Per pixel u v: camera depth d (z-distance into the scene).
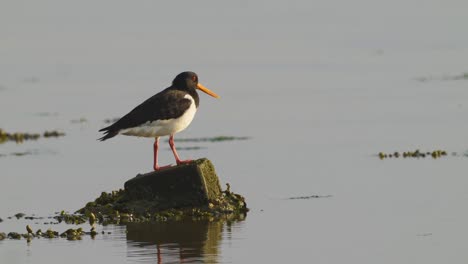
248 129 30.28
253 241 16.64
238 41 56.41
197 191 18.81
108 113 35.69
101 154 27.03
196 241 16.72
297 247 16.09
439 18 61.91
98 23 65.56
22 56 53.94
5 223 18.70
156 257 15.62
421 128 28.62
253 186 21.61
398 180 21.56
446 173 22.02
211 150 26.75
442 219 17.73
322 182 21.75
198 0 73.94
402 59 47.12
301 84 40.44
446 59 46.12
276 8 69.69
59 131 31.83
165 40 57.88
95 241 16.92
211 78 43.16
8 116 35.72
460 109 31.78
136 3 73.25
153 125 18.78
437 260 14.99
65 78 45.91
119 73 46.50
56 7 71.44
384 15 64.62
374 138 27.48
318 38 56.78
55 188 22.19
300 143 27.34
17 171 24.61
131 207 19.00
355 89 38.19
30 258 15.76
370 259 15.19
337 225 17.64
